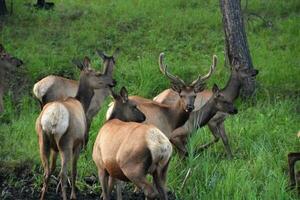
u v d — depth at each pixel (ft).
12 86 71.41
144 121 48.96
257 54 82.07
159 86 72.64
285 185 48.14
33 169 50.88
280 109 66.28
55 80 60.44
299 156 48.42
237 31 74.74
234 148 58.90
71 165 46.50
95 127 60.18
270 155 53.16
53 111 44.93
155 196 38.24
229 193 46.39
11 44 81.00
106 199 42.19
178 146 52.95
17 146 55.06
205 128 61.82
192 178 48.80
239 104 69.77
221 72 75.87
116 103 45.62
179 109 50.93
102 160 41.39
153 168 38.70
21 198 47.57
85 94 52.49
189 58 80.94
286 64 79.36
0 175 50.37
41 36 84.38
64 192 44.75
